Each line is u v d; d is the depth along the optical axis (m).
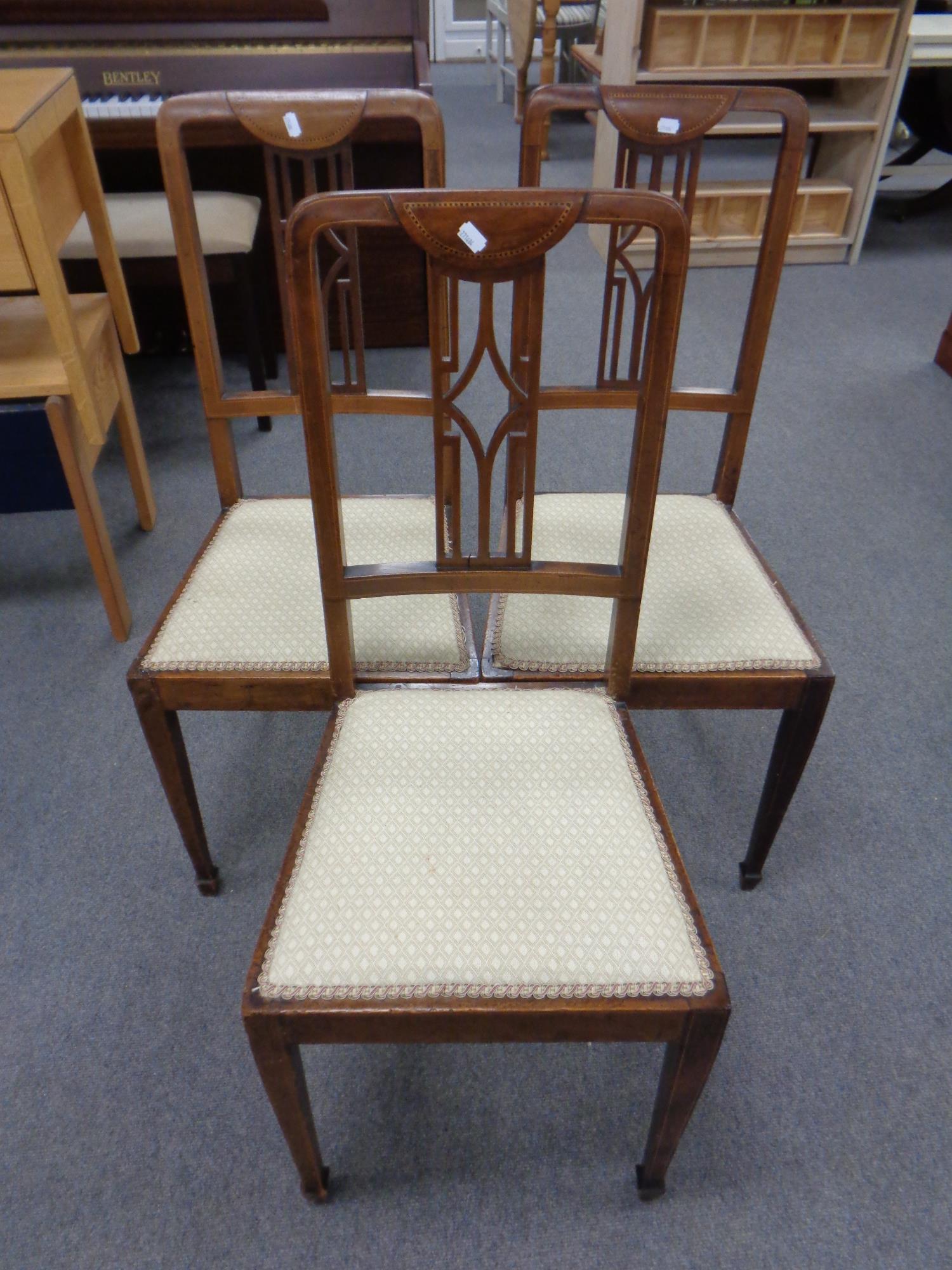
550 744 1.09
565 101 1.28
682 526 1.47
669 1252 1.12
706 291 3.67
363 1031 0.89
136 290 3.00
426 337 3.24
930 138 4.31
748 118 3.68
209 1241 1.12
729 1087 1.27
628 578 1.09
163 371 3.14
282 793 1.68
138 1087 1.27
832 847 1.61
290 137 1.29
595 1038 0.91
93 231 1.94
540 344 0.98
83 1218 1.14
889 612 2.12
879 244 4.13
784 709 1.30
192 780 1.39
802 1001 1.38
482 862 0.96
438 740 1.09
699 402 1.42
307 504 1.54
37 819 1.64
